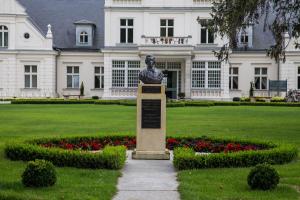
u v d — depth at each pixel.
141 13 48.19
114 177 11.25
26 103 42.41
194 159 12.26
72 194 9.45
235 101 44.22
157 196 9.71
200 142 15.72
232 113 31.34
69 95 48.94
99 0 54.97
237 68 49.91
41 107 36.94
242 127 22.55
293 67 48.53
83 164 12.27
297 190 10.01
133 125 23.20
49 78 49.09
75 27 51.56
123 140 16.61
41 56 48.94
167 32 48.28
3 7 48.41
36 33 48.94
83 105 39.97
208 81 47.72
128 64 48.09
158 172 12.15
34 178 9.89
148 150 14.19
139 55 46.94
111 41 48.19
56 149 12.77
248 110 34.44
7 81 48.72
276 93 49.22
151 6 47.94
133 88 47.91
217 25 22.84
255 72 49.81
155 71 14.32
